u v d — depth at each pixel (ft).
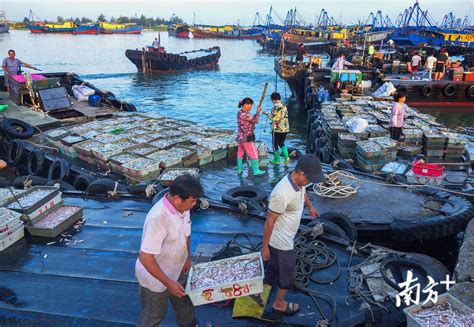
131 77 114.83
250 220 20.68
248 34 326.24
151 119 43.34
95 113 47.50
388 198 24.02
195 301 11.65
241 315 13.28
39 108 47.01
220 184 28.50
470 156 33.40
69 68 128.88
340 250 17.26
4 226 18.02
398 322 12.43
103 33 380.78
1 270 16.61
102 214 21.85
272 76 118.01
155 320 10.68
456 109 69.21
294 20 318.86
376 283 14.57
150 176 28.12
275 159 32.68
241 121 28.71
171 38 355.56
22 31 469.16
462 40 171.32
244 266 12.78
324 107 48.03
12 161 37.83
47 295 14.97
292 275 12.33
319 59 87.56
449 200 22.76
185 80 109.91
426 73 81.61
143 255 9.41
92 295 14.92
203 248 17.83
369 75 83.25
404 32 199.82
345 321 12.41
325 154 35.22
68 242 18.78
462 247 15.89
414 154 33.22
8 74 51.34
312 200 24.14
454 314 10.55
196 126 40.60
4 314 13.97
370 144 30.78
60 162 30.71
